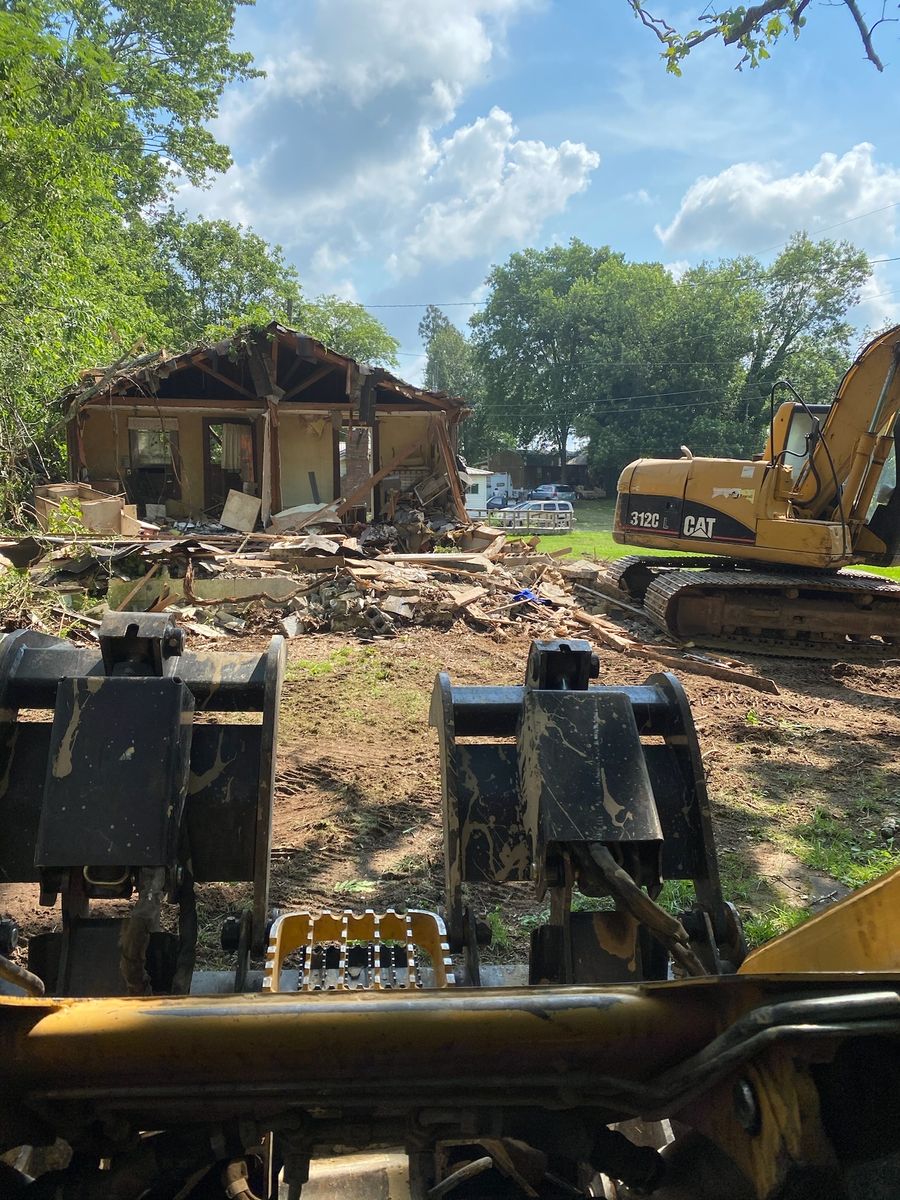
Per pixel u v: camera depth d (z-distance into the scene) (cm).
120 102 3369
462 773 277
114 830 228
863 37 712
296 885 477
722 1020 145
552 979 248
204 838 266
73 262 2212
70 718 240
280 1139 171
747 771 690
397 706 818
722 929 257
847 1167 136
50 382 1988
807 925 190
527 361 6794
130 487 2092
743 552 1176
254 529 1930
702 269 6141
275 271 4609
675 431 5784
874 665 1130
